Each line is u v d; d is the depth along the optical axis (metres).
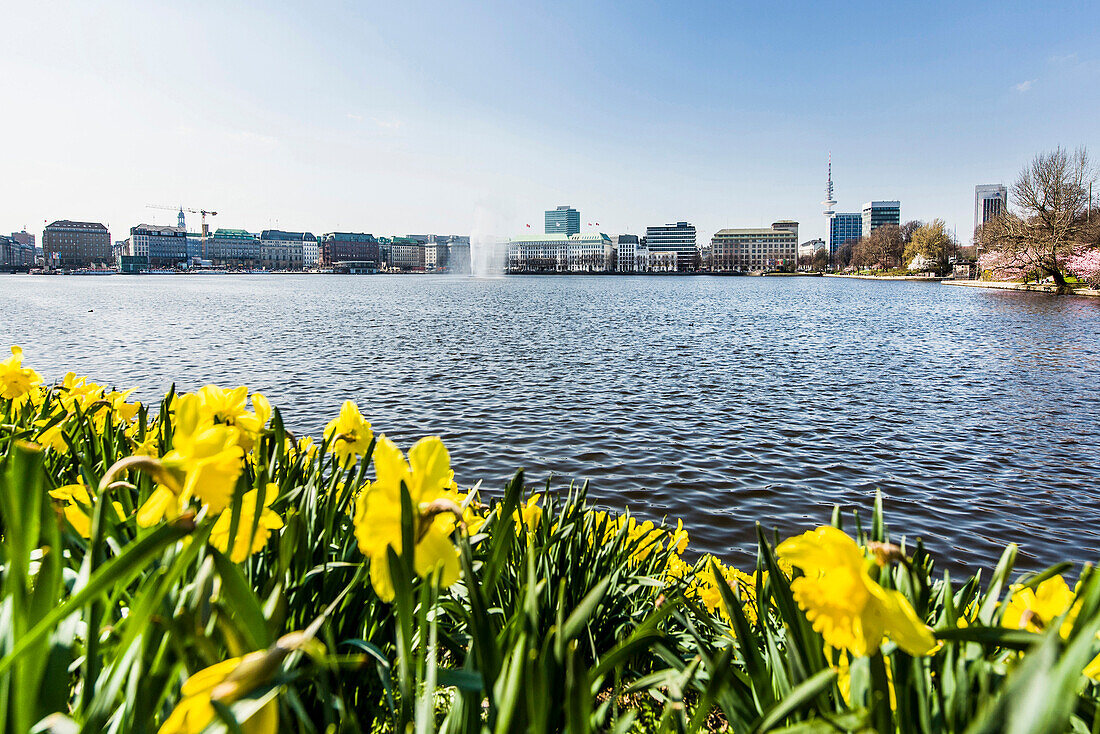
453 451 10.57
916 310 45.97
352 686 1.67
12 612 0.90
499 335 28.72
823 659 1.33
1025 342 26.41
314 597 1.67
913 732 1.12
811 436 11.62
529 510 2.73
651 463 9.97
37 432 2.69
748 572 6.45
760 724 0.96
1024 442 11.28
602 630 2.65
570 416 13.08
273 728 0.82
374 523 1.09
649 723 2.10
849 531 7.48
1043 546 7.17
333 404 14.02
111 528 1.50
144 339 26.05
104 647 1.16
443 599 1.93
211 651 0.93
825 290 87.19
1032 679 0.61
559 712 1.10
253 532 1.33
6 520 0.91
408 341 26.03
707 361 21.09
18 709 0.85
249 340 25.97
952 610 1.35
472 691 1.09
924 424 12.58
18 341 25.16
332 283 127.12
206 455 1.14
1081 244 60.12
